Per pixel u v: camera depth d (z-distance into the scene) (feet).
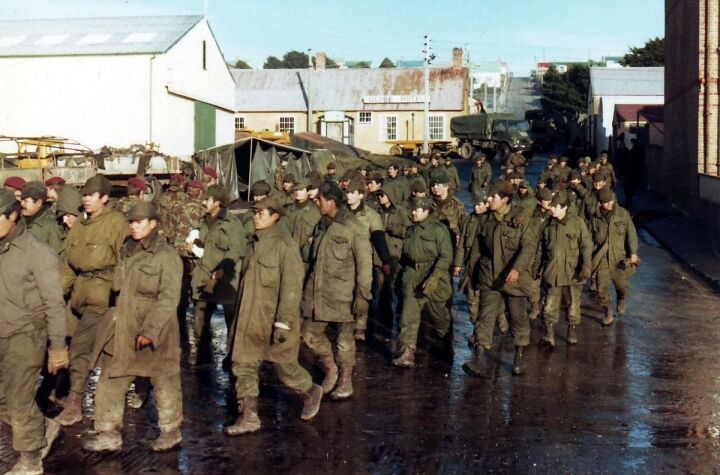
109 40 113.80
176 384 20.70
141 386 24.04
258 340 21.81
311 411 23.17
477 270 28.81
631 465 20.25
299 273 21.74
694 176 81.15
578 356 31.96
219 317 39.34
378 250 31.94
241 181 107.76
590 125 196.85
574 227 33.27
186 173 85.05
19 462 18.78
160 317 19.56
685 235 72.54
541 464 20.21
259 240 21.79
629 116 152.56
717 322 39.22
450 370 29.30
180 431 22.17
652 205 97.45
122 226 22.81
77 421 22.82
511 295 28.07
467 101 202.49
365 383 27.43
